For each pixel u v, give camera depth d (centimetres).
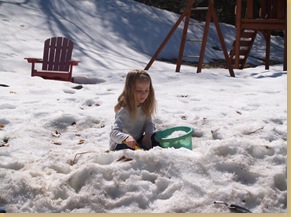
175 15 1973
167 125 547
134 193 327
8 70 1048
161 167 360
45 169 371
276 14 1393
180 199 323
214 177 353
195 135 521
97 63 1259
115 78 973
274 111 641
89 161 376
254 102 719
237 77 1114
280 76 1105
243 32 1359
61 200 324
